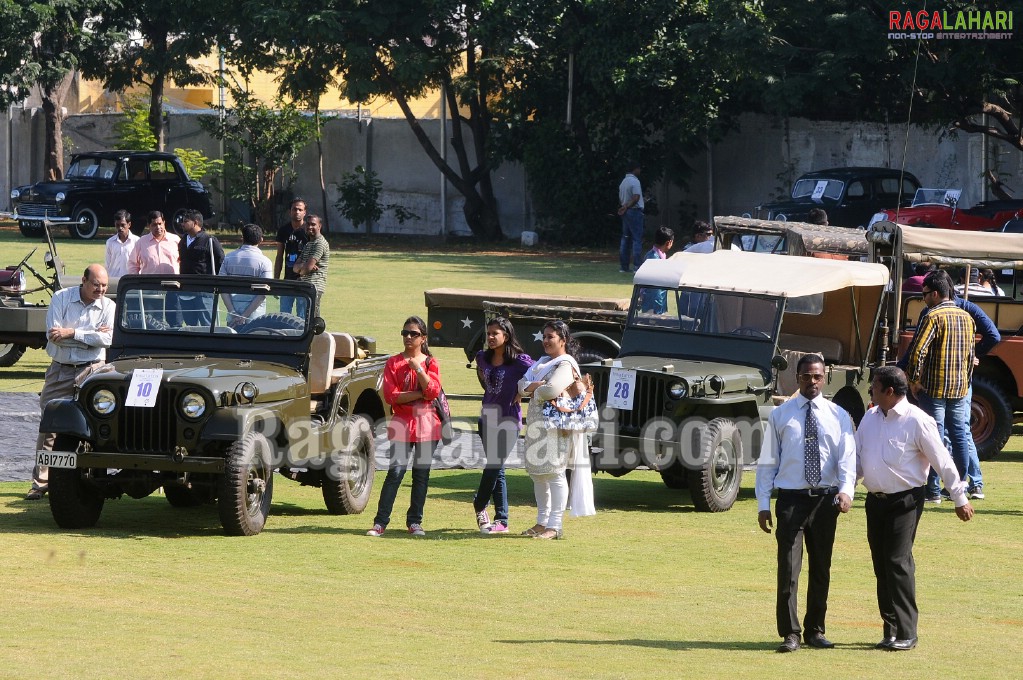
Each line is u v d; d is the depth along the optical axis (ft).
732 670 65.00
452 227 438.40
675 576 88.89
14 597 76.18
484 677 61.31
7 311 167.63
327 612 75.66
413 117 411.13
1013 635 75.36
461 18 399.85
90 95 547.08
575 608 79.25
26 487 111.24
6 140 478.59
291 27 382.22
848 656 69.51
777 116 396.37
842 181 329.72
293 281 103.91
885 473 72.59
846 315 131.75
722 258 125.90
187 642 66.59
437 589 82.99
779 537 72.02
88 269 104.53
